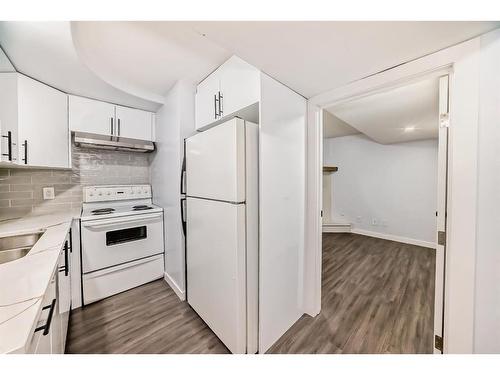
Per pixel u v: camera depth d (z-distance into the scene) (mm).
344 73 1361
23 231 1429
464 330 1045
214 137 1483
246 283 1374
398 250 3488
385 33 974
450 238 1101
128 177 2695
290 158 1606
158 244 2414
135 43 1414
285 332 1607
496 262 970
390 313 1850
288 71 1341
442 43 1045
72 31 1192
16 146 1525
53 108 1850
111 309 1895
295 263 1692
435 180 3645
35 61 1433
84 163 2352
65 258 1406
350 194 4625
